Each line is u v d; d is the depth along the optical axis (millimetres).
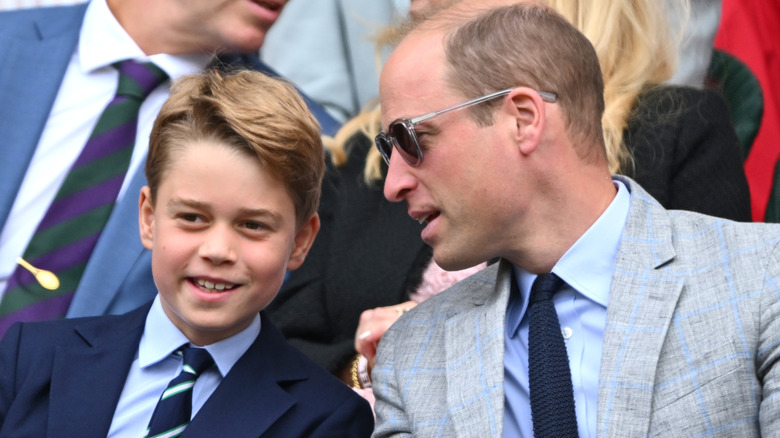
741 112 12953
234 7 11078
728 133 10172
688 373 6957
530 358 7516
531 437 7500
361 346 9586
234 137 8219
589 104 7848
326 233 10984
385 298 10406
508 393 7707
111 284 10234
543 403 7297
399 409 8055
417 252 10469
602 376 7098
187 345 8586
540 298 7703
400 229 10672
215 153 8188
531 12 7906
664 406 6918
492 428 7344
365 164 11320
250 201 8156
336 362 10148
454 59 7715
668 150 9828
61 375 8430
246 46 11352
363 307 10469
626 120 10109
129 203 10531
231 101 8422
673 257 7461
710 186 9812
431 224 7848
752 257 7203
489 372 7570
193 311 8203
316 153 8672
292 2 14625
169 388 8336
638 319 7227
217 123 8266
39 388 8414
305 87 14438
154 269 8344
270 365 8609
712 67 13031
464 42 7746
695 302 7184
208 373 8555
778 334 6789
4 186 10727
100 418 8258
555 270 7676
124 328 8812
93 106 11195
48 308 10281
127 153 10867
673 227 7730
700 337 7035
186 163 8195
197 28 11172
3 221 10633
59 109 11156
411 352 8211
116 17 11445
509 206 7609
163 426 8195
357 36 14539
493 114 7602
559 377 7344
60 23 11680
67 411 8258
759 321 6914
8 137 10922
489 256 7832
